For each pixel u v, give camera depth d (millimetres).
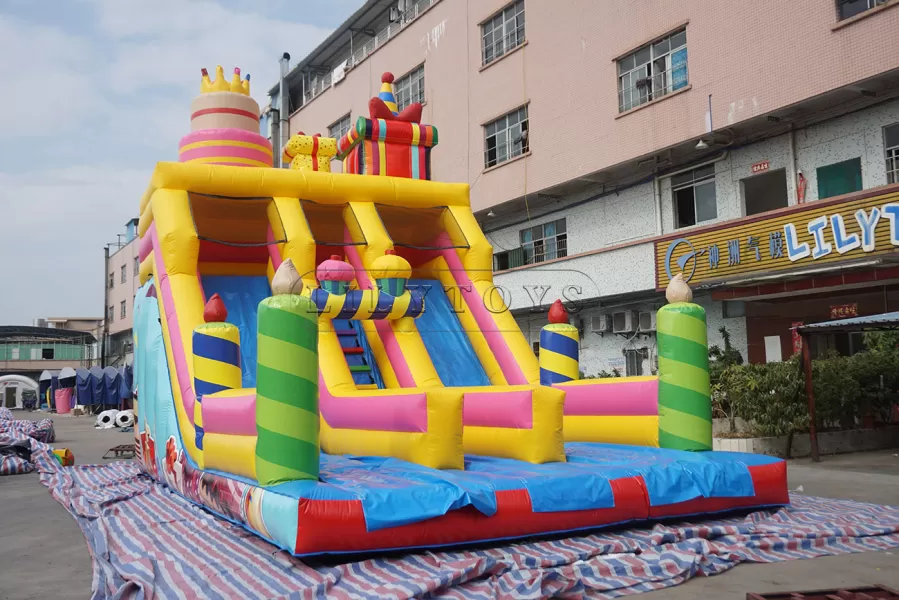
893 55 12250
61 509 8375
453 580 4434
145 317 8867
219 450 6055
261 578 4570
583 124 18234
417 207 9211
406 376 7738
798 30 13648
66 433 23000
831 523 5996
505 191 20547
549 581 4516
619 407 7273
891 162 13055
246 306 8797
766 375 11875
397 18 26828
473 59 21891
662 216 17109
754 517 6125
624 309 17859
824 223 12812
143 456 9422
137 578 4590
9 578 5246
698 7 15484
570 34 18672
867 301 14117
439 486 5074
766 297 15180
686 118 15727
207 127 9516
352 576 4543
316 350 5312
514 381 8109
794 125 14430
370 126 9500
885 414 13656
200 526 6316
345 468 5820
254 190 8367
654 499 5750
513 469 5789
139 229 9867
